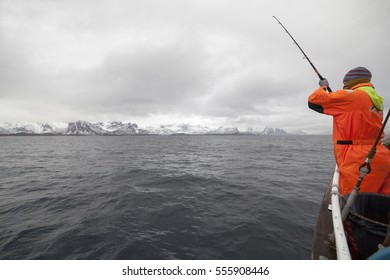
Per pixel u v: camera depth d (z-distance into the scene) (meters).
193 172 16.03
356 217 2.40
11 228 7.07
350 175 2.74
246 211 7.95
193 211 8.04
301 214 7.66
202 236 6.27
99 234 6.52
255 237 6.14
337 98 2.78
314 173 15.10
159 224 7.08
